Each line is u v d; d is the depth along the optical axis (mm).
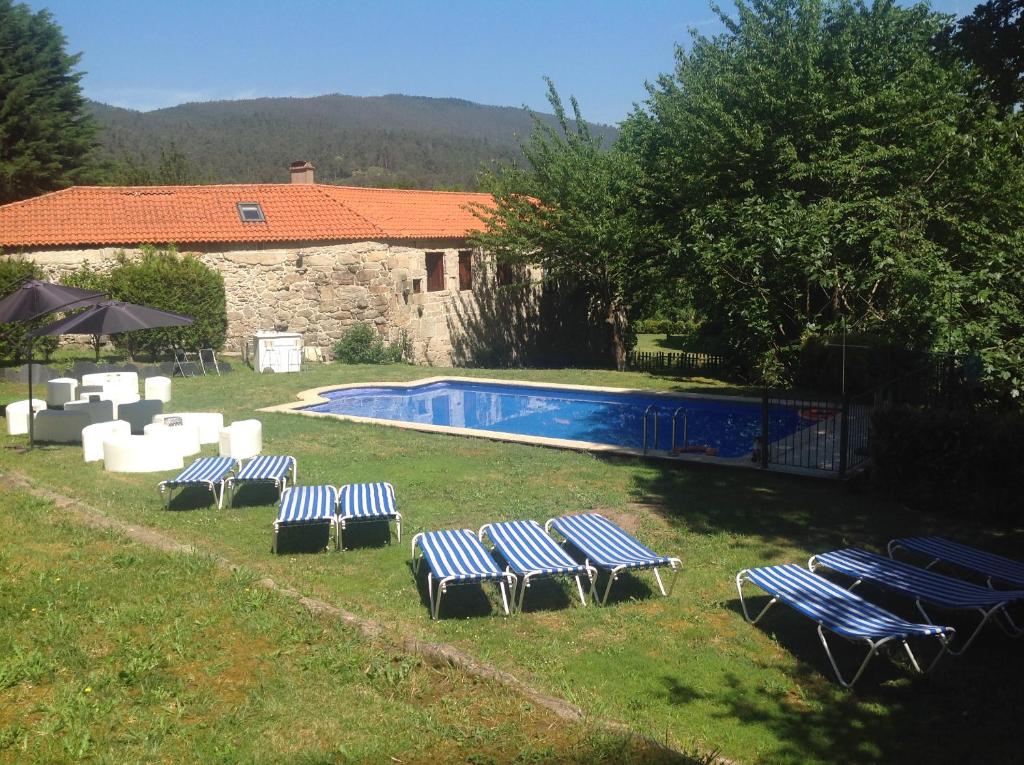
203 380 20016
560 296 32500
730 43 23656
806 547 8570
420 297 25438
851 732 5172
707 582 7691
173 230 23844
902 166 18000
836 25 20266
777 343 20406
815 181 19016
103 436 12266
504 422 17766
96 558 7812
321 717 5105
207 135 195375
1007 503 9273
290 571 7914
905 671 6000
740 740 5070
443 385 21188
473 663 5785
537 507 9906
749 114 20062
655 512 9758
